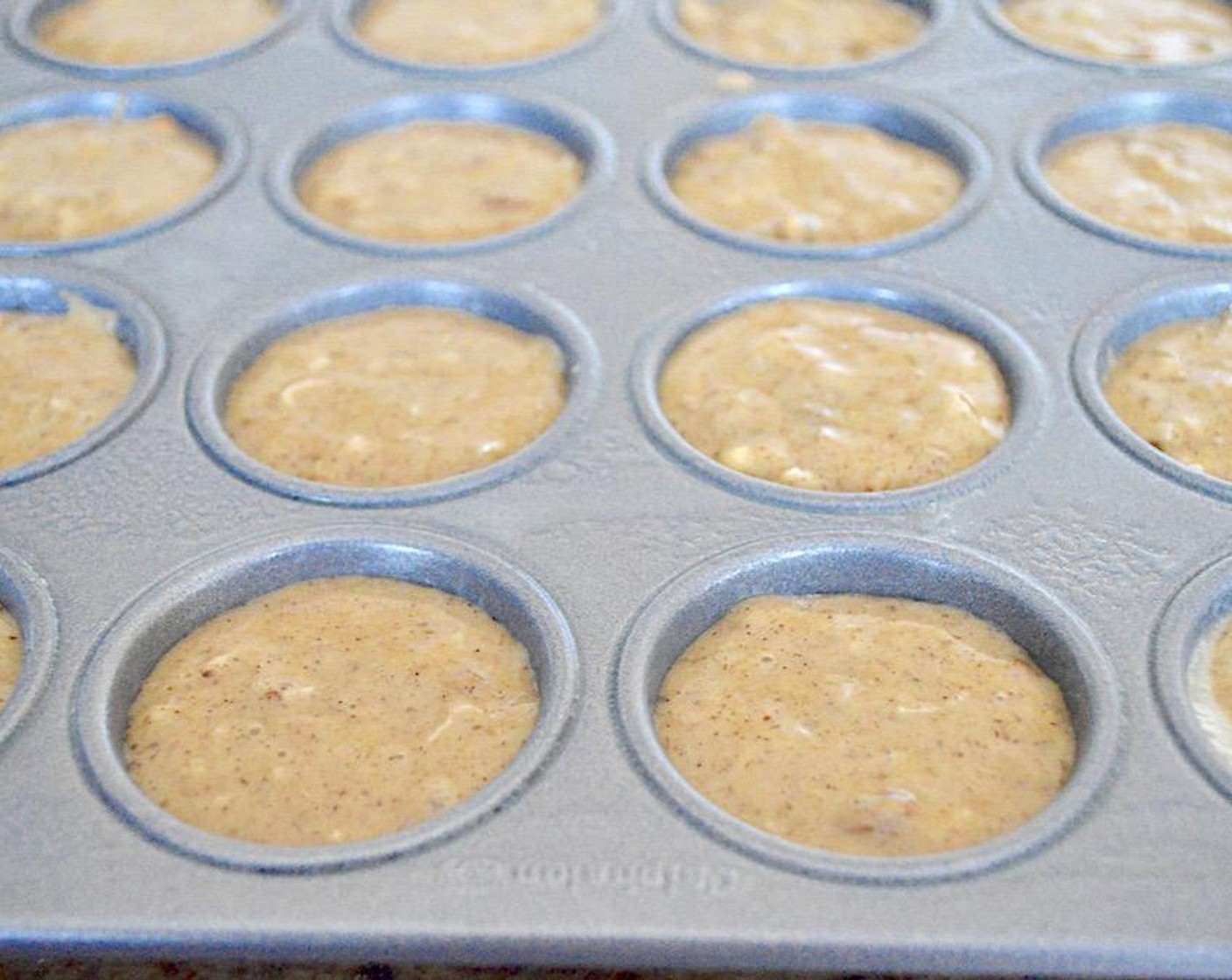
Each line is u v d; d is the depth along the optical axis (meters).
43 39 0.38
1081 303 0.29
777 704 0.24
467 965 0.21
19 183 0.33
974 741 0.23
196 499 0.26
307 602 0.25
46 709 0.23
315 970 0.21
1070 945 0.20
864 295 0.29
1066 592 0.24
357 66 0.36
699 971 0.21
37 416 0.28
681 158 0.33
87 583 0.25
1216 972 0.20
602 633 0.24
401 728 0.23
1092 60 0.35
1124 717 0.22
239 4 0.39
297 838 0.22
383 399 0.28
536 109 0.34
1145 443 0.26
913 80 0.34
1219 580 0.24
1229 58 0.35
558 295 0.29
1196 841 0.21
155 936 0.21
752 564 0.25
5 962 0.21
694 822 0.21
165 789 0.23
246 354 0.29
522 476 0.26
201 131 0.34
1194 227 0.31
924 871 0.21
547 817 0.22
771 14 0.38
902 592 0.25
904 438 0.27
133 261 0.30
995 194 0.31
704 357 0.28
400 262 0.30
